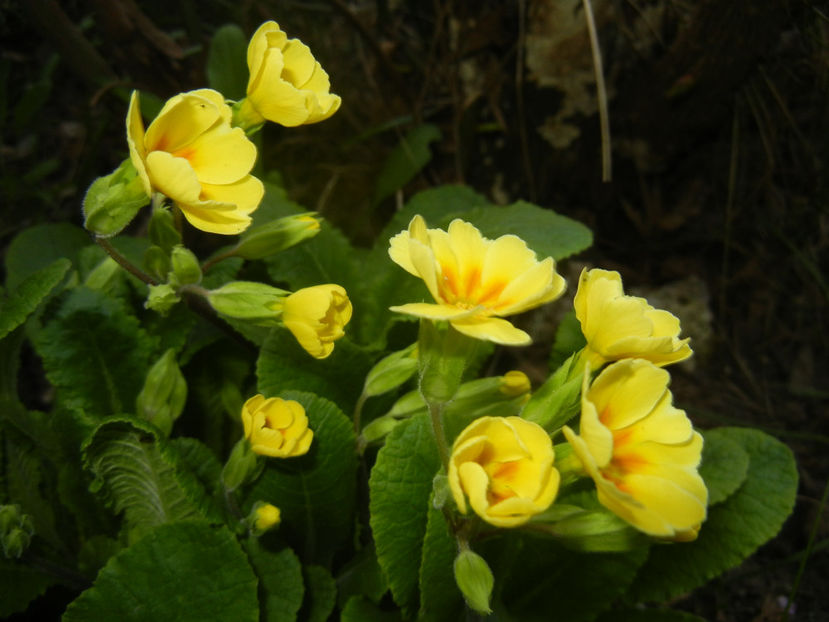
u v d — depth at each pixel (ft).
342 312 0.58
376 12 1.26
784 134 1.08
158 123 0.49
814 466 1.00
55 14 1.00
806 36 0.92
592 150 1.08
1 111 1.19
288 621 0.61
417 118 1.16
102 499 0.64
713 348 1.11
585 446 0.38
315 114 0.55
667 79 1.00
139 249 0.82
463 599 0.60
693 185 1.17
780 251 1.15
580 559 0.69
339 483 0.65
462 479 0.39
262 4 1.20
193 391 0.81
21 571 0.63
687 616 0.70
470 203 0.91
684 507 0.40
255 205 0.51
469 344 0.47
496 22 1.11
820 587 0.91
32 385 1.06
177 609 0.57
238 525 0.62
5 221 1.19
